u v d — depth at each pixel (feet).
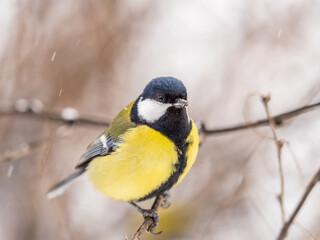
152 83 24.45
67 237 34.65
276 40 38.14
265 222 32.24
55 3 38.24
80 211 37.17
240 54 39.19
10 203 36.35
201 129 26.71
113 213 36.99
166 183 24.26
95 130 39.34
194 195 34.86
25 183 36.78
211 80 39.60
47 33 37.78
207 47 40.70
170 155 23.63
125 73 39.50
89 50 38.42
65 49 37.83
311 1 38.09
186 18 41.55
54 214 34.81
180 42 41.22
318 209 32.55
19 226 35.91
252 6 39.22
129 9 40.04
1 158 29.01
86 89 38.42
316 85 35.78
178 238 32.91
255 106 38.11
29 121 38.24
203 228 32.78
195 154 24.68
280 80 38.09
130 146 24.02
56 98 37.17
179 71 40.14
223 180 34.76
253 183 32.81
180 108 23.53
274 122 24.36
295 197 33.32
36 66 37.22
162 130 23.76
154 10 41.04
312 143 35.17
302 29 37.93
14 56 37.01
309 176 33.91
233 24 39.91
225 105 38.60
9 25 37.55
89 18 38.63
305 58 37.73
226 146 36.01
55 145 37.73
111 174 24.70
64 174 37.50
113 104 38.86
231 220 33.14
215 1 41.37
